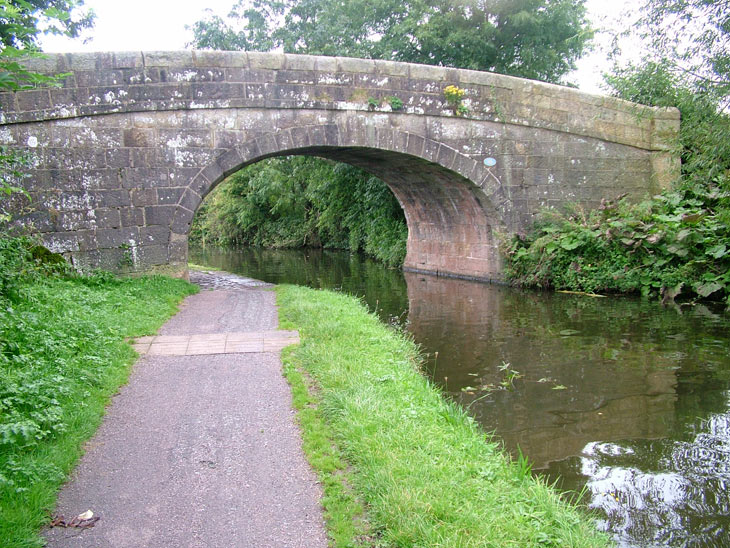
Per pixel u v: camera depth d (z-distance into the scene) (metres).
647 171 14.98
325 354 6.26
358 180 25.70
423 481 3.50
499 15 20.25
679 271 11.63
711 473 4.50
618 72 14.05
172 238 11.56
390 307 12.09
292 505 3.38
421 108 12.99
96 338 6.27
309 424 4.46
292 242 34.53
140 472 3.78
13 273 7.03
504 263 14.59
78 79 10.70
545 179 14.21
